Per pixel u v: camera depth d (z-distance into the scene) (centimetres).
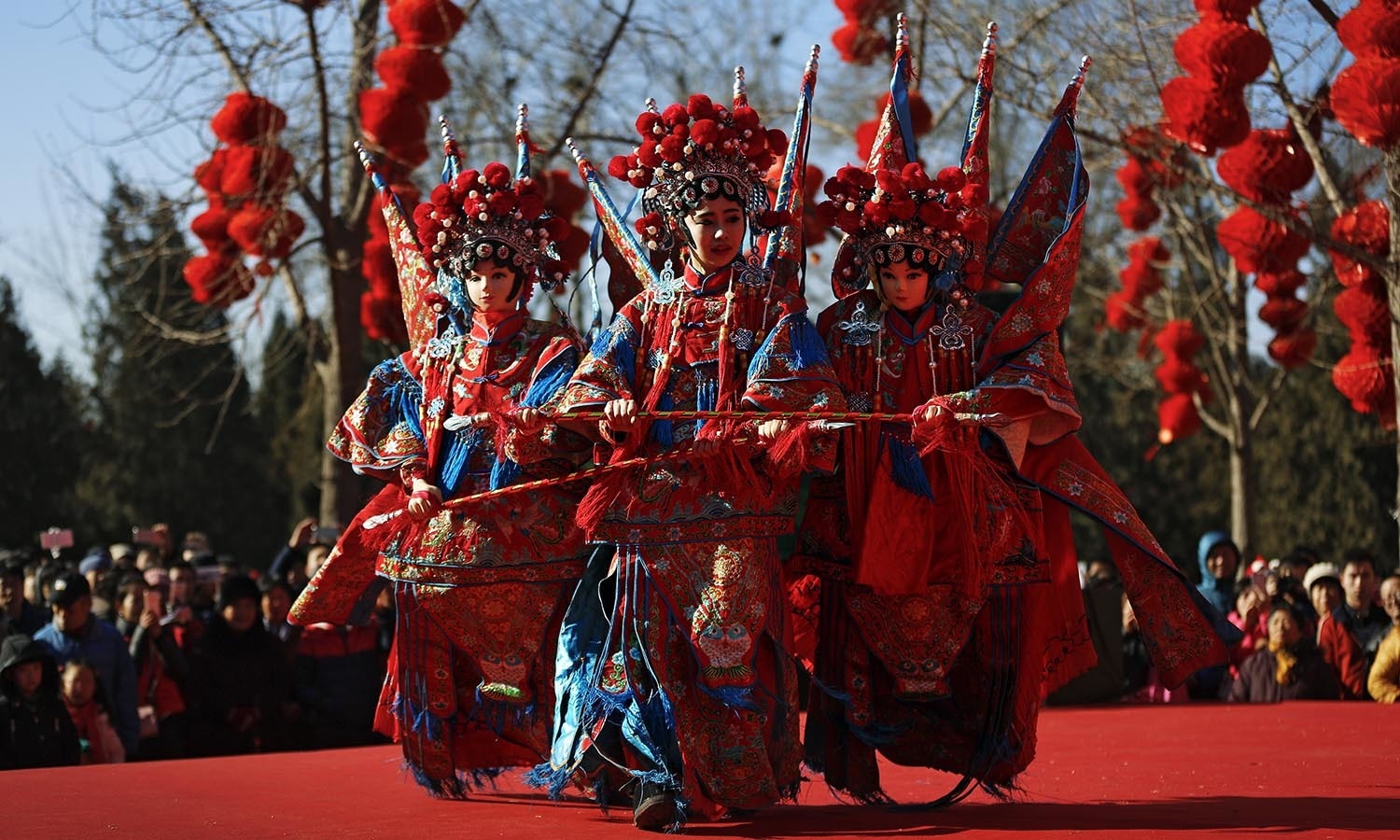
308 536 1066
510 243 465
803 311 423
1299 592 979
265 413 3334
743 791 399
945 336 432
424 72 1028
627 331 427
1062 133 459
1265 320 1128
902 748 441
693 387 419
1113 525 441
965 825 393
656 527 407
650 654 403
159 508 3209
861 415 402
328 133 1168
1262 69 876
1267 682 858
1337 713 726
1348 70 828
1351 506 3036
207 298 1167
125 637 830
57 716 709
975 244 446
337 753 639
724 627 397
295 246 1184
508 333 468
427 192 1266
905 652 420
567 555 455
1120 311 1662
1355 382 980
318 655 842
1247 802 430
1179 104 889
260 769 567
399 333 1169
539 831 397
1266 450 3147
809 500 437
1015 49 1245
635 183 429
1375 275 969
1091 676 848
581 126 1345
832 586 435
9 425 3041
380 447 479
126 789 504
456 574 452
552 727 464
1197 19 1058
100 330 2675
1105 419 3362
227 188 1110
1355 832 370
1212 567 990
